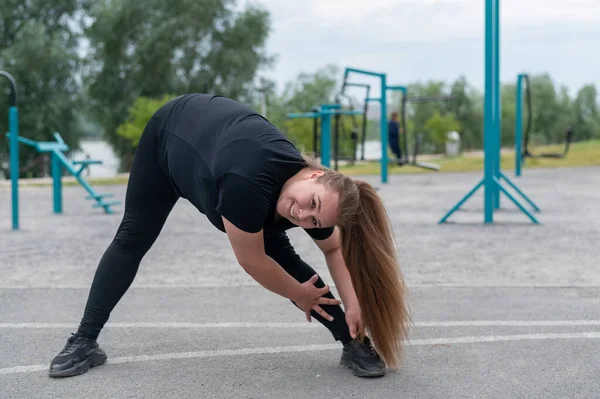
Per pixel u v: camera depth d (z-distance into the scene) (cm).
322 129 1346
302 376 306
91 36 3064
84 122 3291
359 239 287
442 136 2928
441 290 484
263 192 255
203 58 3231
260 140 262
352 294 311
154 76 3084
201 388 292
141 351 347
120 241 321
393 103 3559
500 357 331
